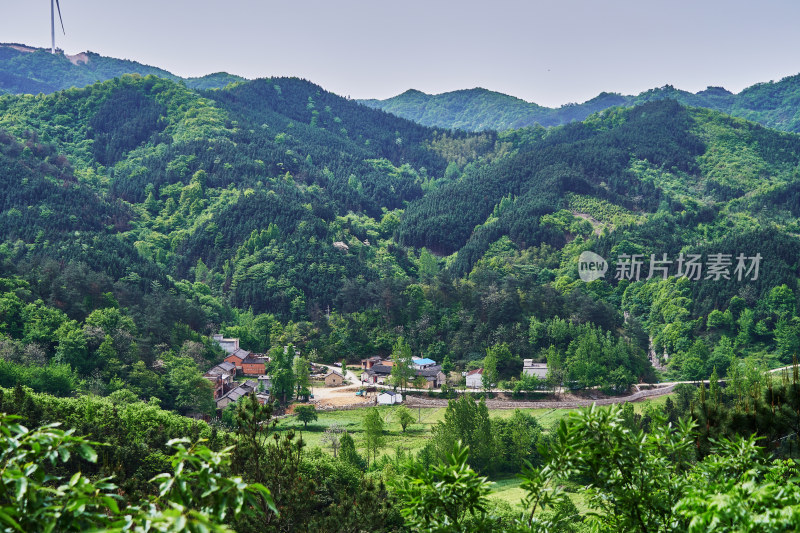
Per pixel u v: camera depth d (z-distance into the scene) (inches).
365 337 7849.4
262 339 7790.4
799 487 631.8
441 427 4178.2
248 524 1295.5
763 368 6929.1
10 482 512.1
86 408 3255.4
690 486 812.6
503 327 7524.6
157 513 522.0
